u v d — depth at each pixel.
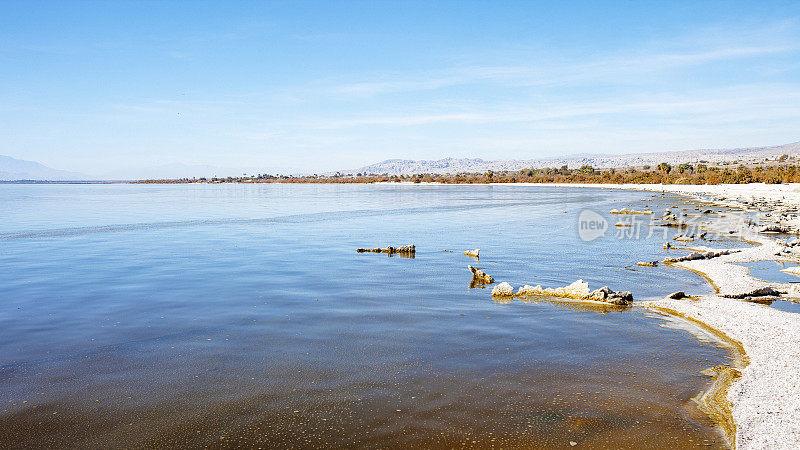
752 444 10.39
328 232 50.22
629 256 34.53
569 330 18.20
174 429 11.33
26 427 11.47
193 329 18.33
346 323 19.03
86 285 25.64
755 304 21.59
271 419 11.73
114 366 14.89
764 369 14.16
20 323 19.06
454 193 153.12
